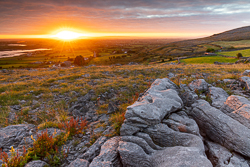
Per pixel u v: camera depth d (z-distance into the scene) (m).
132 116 4.98
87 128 6.32
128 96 10.26
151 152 4.13
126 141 4.54
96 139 5.47
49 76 17.70
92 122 7.00
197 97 7.05
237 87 9.26
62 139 5.24
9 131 5.41
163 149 4.23
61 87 12.42
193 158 3.48
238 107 5.34
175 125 4.96
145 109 5.07
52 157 4.52
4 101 9.13
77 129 6.00
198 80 8.96
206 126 5.18
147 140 4.49
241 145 4.07
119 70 20.31
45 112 8.05
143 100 5.91
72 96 10.34
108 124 6.43
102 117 7.41
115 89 11.62
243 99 5.61
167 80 8.64
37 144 4.67
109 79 15.34
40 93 11.02
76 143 5.23
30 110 8.30
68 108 8.73
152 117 4.80
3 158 4.04
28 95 10.24
